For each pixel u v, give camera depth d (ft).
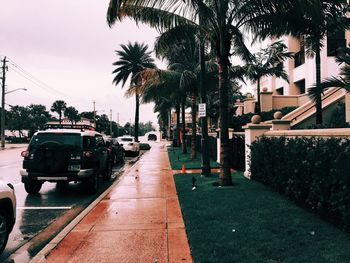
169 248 16.08
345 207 16.17
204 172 40.52
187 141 121.80
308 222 18.63
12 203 16.98
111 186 35.78
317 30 36.27
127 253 15.58
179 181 37.11
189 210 22.67
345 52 35.47
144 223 20.77
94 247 16.51
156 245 16.60
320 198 18.99
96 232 19.02
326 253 13.89
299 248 14.61
